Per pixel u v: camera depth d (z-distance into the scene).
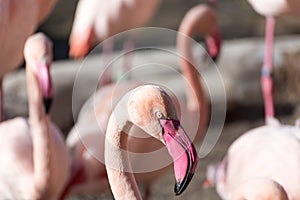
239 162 7.78
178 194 4.26
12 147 7.98
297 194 7.12
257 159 7.58
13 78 12.00
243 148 7.87
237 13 16.78
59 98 11.89
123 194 4.46
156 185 10.25
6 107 11.70
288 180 7.19
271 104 10.56
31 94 7.69
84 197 9.69
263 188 5.99
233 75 12.81
